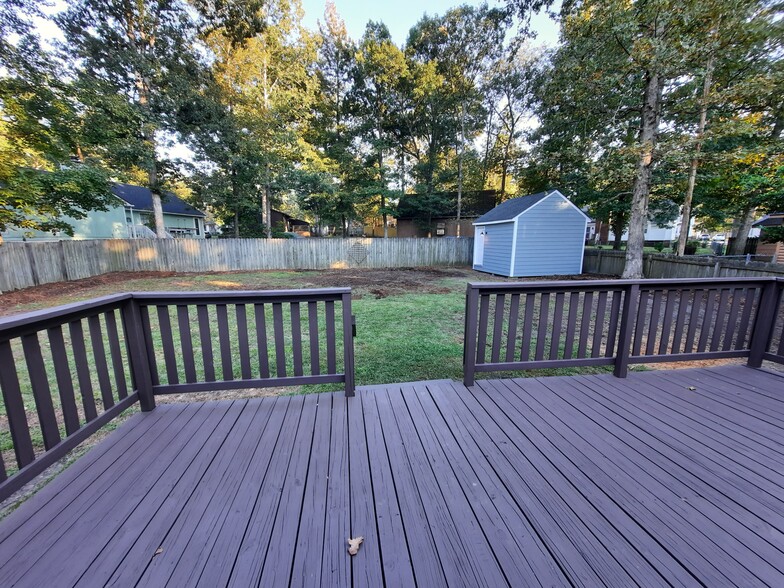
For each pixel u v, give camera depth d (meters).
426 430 1.98
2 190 6.82
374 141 17.36
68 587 1.05
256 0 12.09
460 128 18.28
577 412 2.20
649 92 7.77
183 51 11.66
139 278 10.10
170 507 1.39
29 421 2.50
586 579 1.08
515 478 1.57
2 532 1.26
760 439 1.89
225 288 8.40
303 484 1.53
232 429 2.00
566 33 8.43
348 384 2.38
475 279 10.43
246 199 14.84
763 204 8.98
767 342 2.90
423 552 1.18
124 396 2.07
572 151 9.13
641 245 8.41
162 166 12.28
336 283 9.37
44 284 8.17
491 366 2.61
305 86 14.69
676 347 2.86
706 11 6.24
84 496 1.45
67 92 8.24
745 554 1.17
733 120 7.23
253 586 1.06
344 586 1.06
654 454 1.75
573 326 2.68
